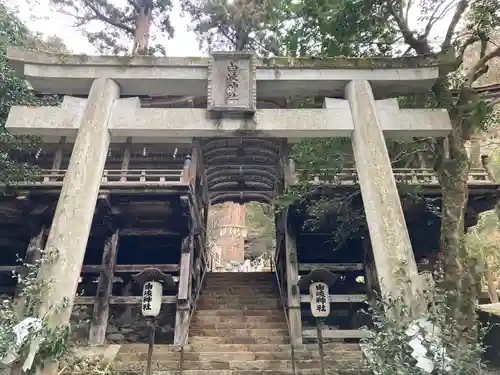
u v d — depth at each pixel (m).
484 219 12.06
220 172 14.28
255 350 9.47
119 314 11.63
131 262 13.22
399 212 5.86
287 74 6.98
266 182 14.88
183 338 9.84
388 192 6.00
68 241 5.52
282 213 12.46
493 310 8.68
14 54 6.78
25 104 8.56
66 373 7.30
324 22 7.89
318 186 10.16
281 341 10.18
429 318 4.72
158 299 7.38
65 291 5.21
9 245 11.59
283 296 12.08
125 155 11.69
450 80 8.16
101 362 8.14
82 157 6.14
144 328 11.42
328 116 6.79
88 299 10.39
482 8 6.91
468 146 11.95
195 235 12.22
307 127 6.69
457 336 4.79
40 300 5.05
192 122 6.65
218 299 12.76
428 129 6.67
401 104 8.39
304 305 12.09
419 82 7.00
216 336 10.48
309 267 11.20
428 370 4.34
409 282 5.30
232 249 32.59
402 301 5.08
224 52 6.95
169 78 6.93
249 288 13.70
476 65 7.15
